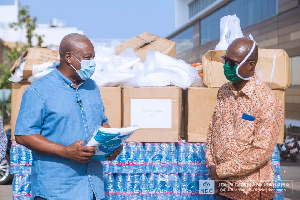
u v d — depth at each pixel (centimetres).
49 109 253
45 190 254
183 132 443
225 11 1888
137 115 410
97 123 271
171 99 409
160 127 410
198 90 414
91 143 241
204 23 2261
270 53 420
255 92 265
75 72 261
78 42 257
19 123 251
